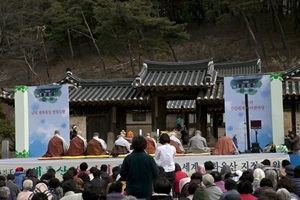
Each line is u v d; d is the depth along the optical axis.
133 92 24.95
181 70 25.14
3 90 25.41
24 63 54.34
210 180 8.09
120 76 54.12
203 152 17.20
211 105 25.11
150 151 17.03
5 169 16.58
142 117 34.41
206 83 22.81
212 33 57.66
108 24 44.72
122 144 17.30
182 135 27.06
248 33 53.03
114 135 24.95
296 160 15.82
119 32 45.53
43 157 17.67
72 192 7.77
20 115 20.94
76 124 24.97
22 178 11.53
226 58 52.69
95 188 6.40
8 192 7.97
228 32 56.94
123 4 43.59
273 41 52.09
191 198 7.98
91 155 17.55
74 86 25.59
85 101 24.31
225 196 6.79
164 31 45.78
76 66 57.47
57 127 20.83
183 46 56.69
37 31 47.66
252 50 52.03
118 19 44.22
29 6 50.09
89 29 53.16
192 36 58.12
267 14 56.91
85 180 9.84
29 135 21.02
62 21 52.03
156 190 6.74
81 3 52.88
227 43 55.06
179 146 17.50
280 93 19.39
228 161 15.78
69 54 59.94
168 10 60.25
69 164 16.27
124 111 25.81
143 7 45.97
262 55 50.22
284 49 49.84
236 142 19.55
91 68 56.59
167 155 11.39
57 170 16.33
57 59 59.38
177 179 11.02
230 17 46.72
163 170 10.35
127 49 52.34
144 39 44.72
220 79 25.19
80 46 61.44
